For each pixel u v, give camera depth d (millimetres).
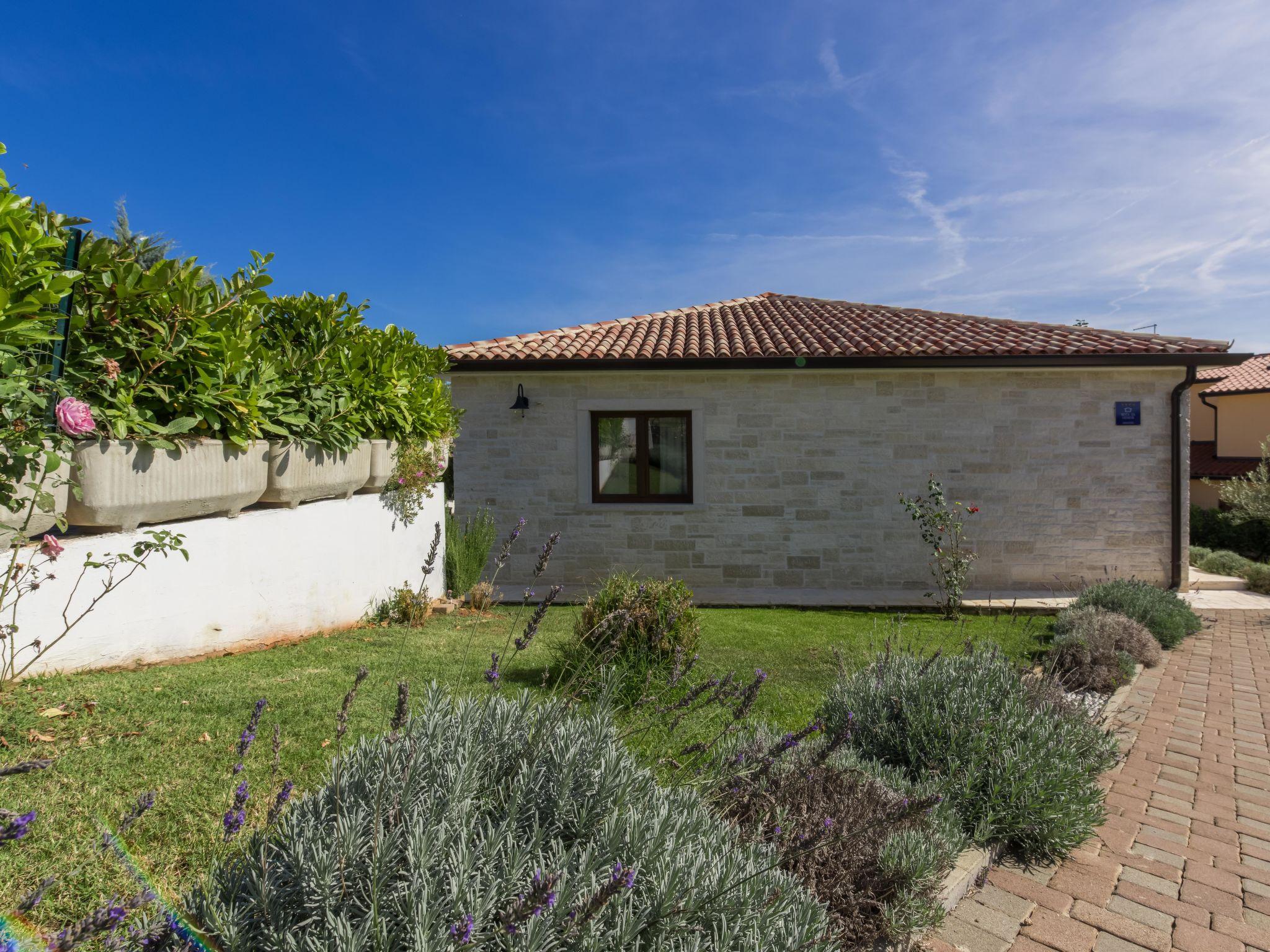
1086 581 10062
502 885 1580
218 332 4359
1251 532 15859
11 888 1853
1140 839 3486
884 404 10078
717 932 1764
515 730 2223
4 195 3031
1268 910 2850
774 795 2656
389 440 6719
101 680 3580
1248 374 21125
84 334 3801
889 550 10133
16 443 3168
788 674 5559
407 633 6020
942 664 4309
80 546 3740
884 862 2539
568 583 10344
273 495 5227
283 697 3688
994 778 3396
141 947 1406
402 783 1847
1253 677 6551
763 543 10234
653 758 2760
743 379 10180
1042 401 9992
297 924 1516
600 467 10461
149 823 2271
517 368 9898
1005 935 2613
